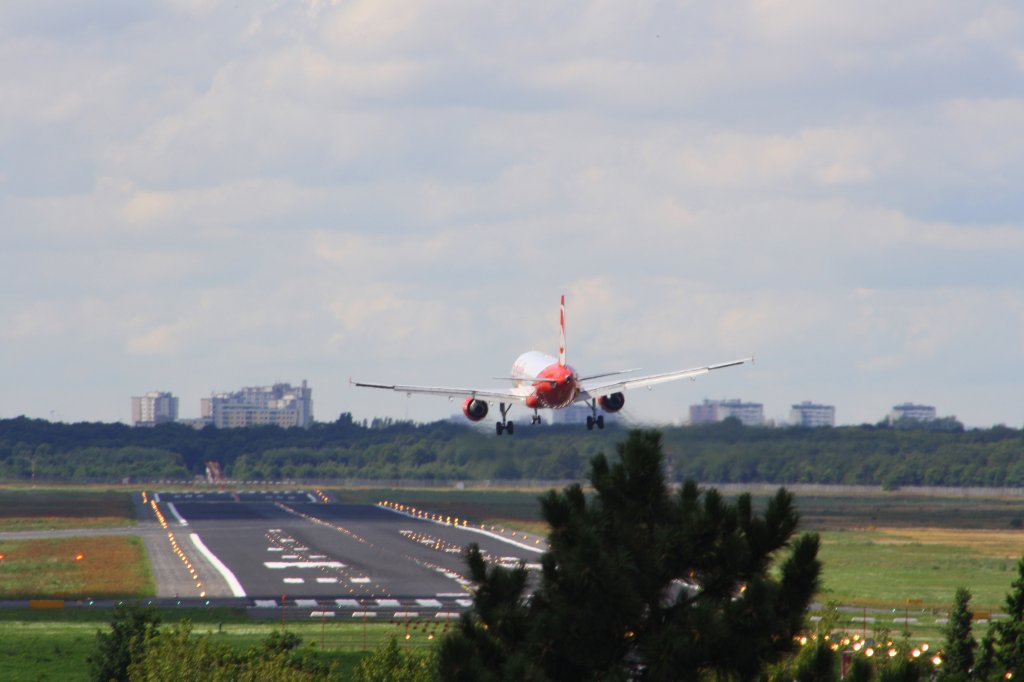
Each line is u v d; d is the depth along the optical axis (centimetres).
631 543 15150
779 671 15188
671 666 14312
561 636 14688
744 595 14538
